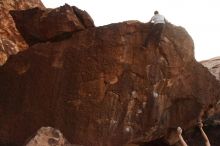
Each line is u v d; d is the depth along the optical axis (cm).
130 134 1102
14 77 1184
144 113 1119
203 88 1259
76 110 1098
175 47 1173
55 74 1138
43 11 1230
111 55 1107
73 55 1134
